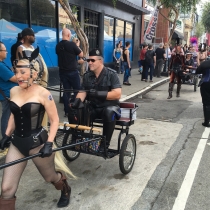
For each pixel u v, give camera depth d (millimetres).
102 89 3773
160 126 6277
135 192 3469
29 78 2424
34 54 2438
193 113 7496
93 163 4293
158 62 14461
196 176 3898
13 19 8570
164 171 4039
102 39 13734
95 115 3893
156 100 9266
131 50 17922
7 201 2475
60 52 6152
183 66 9258
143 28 19078
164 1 13938
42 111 2568
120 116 3834
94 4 12531
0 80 4152
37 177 3822
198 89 11648
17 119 2518
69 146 2816
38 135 2549
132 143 4047
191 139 5426
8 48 8500
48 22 9945
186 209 3125
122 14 15625
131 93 9680
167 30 22828
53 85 10289
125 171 3854
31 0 9086
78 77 6367
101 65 3742
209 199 3328
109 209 3115
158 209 3119
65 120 6176
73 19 6652
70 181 3711
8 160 2574
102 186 3604
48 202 3242
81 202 3238
